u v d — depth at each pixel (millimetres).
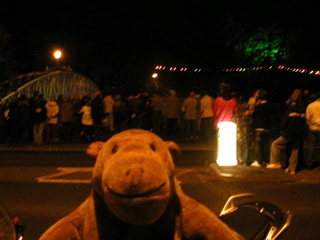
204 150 14938
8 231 3223
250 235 2961
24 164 12172
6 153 14508
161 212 1771
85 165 11961
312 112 11125
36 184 9430
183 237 2033
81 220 2023
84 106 17141
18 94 18969
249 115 11312
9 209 7348
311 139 11227
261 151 11156
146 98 18406
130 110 17891
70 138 17391
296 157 10742
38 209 7344
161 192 1741
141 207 1705
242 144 11266
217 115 11094
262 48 25062
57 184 9414
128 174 1726
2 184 9438
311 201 7934
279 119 18312
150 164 1789
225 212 3129
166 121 18547
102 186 1847
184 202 2068
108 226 1991
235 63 28531
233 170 9641
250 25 24781
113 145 1988
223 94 11125
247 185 8883
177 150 2164
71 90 23328
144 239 2008
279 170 10070
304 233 6102
